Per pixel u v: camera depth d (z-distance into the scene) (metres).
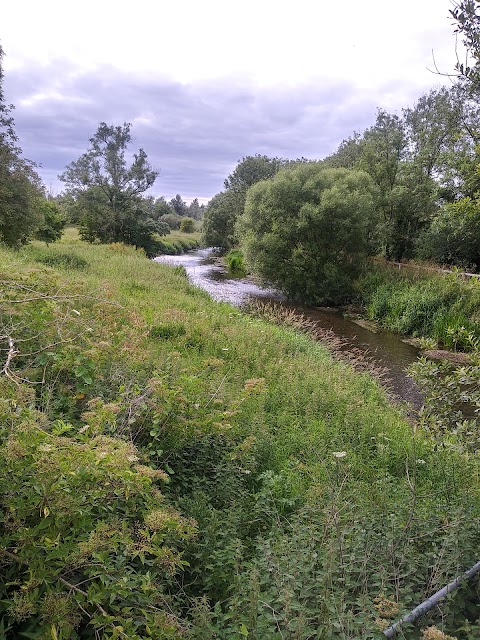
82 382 3.71
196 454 3.83
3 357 3.64
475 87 3.40
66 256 14.51
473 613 2.42
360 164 27.33
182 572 2.72
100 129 37.94
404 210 25.52
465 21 3.10
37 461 1.90
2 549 1.92
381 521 2.99
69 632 1.79
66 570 2.04
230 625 2.16
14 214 17.67
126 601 2.10
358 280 21.39
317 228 21.08
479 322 13.52
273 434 5.23
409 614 2.14
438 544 2.92
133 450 2.41
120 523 2.34
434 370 4.50
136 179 39.47
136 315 5.88
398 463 4.94
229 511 3.16
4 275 4.24
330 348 11.46
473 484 3.87
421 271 20.03
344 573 2.43
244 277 27.91
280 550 2.63
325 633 2.08
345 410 6.19
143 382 4.18
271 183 22.42
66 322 4.05
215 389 4.70
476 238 19.31
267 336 9.40
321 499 3.40
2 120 18.05
